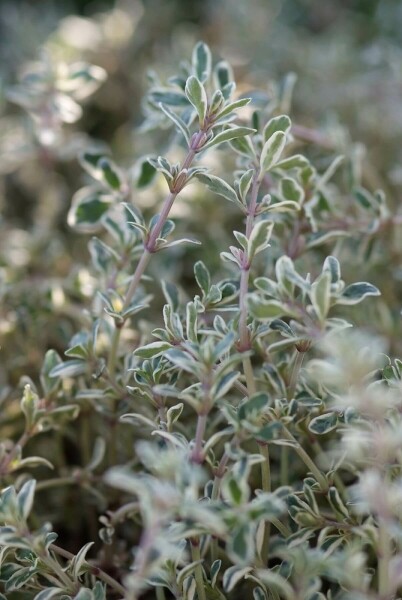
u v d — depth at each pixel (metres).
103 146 0.56
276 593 0.33
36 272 0.47
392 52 0.56
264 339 0.38
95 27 0.64
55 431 0.40
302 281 0.32
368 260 0.43
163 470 0.30
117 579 0.37
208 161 0.47
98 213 0.42
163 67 0.58
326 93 0.57
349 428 0.33
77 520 0.40
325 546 0.34
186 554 0.33
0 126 0.56
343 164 0.47
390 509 0.31
